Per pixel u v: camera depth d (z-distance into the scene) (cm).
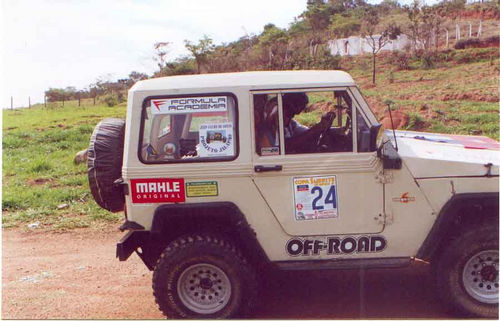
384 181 453
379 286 540
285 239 462
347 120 470
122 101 3953
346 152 457
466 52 3612
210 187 459
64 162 1454
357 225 458
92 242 762
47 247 743
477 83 2522
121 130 495
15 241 777
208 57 3756
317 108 565
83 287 586
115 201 493
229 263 452
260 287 534
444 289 451
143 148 463
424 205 454
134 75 4303
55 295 563
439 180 451
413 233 457
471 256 443
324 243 461
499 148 505
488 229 441
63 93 4178
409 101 2025
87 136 1958
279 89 458
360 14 5509
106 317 501
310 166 455
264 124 462
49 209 940
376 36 4475
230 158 457
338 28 5134
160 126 464
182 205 457
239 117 457
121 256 459
